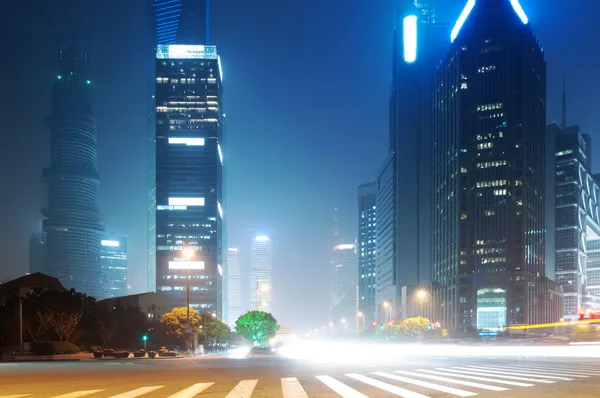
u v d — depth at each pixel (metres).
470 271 188.62
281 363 30.39
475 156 194.50
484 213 188.75
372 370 22.33
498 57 196.25
